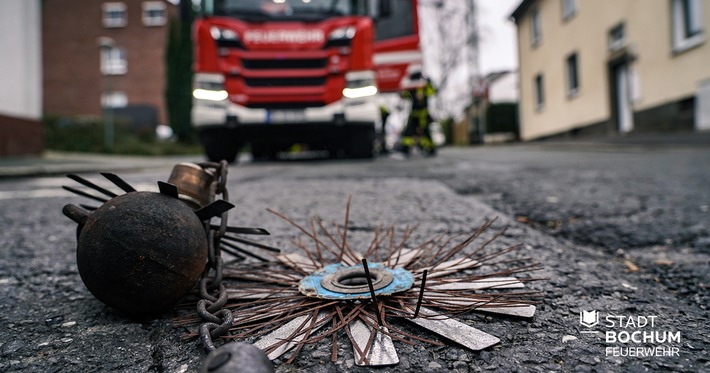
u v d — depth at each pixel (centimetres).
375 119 740
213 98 704
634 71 1412
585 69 1753
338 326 110
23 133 1053
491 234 207
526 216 256
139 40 2958
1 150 991
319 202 308
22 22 1048
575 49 1823
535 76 2222
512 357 101
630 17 1435
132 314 128
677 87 1216
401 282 130
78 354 111
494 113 2758
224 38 700
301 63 713
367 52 733
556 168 552
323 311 120
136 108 2794
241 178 500
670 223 230
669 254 183
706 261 171
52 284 162
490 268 159
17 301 146
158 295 117
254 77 704
